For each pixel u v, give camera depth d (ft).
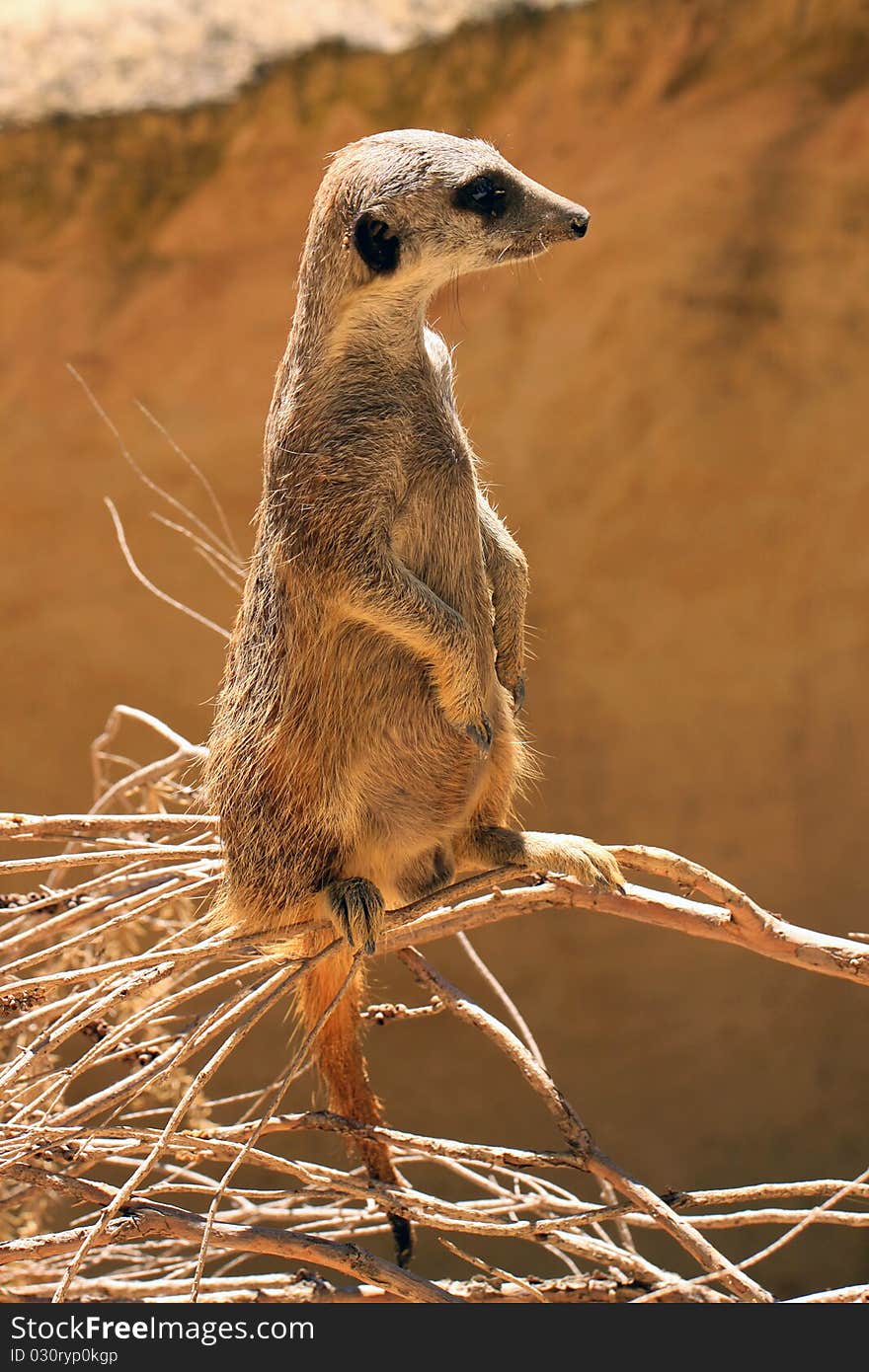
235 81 38.93
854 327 43.86
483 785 19.53
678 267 43.62
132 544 45.09
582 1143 18.15
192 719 45.98
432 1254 44.52
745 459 45.16
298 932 18.40
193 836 27.32
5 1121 19.76
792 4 39.37
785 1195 17.80
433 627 17.75
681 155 42.32
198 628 45.52
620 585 46.26
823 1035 46.44
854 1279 44.91
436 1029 46.62
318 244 17.79
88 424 43.91
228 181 40.42
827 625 45.80
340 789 18.95
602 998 46.68
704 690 46.47
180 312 42.63
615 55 39.68
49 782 46.37
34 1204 23.58
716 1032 46.60
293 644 18.53
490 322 44.47
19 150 39.27
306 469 17.93
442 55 38.99
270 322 42.83
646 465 45.37
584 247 43.34
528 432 45.29
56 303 42.29
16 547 44.98
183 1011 43.42
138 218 40.88
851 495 44.98
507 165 18.01
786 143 42.16
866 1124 46.21
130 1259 23.36
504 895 19.34
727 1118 46.44
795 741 46.34
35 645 45.75
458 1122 46.26
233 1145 16.92
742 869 46.65
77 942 17.69
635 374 44.70
